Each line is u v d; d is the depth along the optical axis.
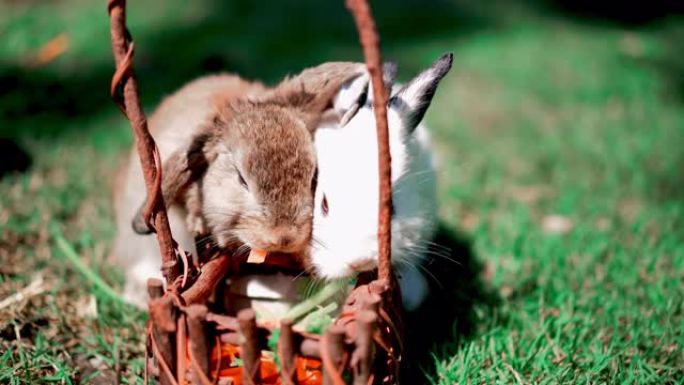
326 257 1.20
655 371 1.25
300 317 1.22
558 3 3.27
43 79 1.86
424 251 1.27
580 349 1.27
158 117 1.35
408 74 2.17
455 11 2.91
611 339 1.29
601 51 2.57
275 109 1.24
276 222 1.20
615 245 1.43
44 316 1.28
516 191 1.57
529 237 1.44
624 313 1.32
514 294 1.35
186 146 1.24
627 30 2.97
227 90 1.33
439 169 1.35
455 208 1.51
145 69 1.97
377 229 1.16
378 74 1.11
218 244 1.23
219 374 1.14
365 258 1.19
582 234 1.45
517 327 1.30
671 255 1.42
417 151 1.26
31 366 1.22
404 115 1.23
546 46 2.56
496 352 1.26
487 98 2.06
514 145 1.75
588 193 1.57
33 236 1.39
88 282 1.33
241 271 1.24
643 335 1.29
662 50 2.68
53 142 1.59
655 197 1.57
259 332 1.13
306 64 2.10
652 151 1.74
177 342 1.14
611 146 1.76
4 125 1.62
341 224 1.19
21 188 1.46
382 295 1.15
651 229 1.48
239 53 2.12
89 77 1.89
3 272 1.33
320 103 1.25
